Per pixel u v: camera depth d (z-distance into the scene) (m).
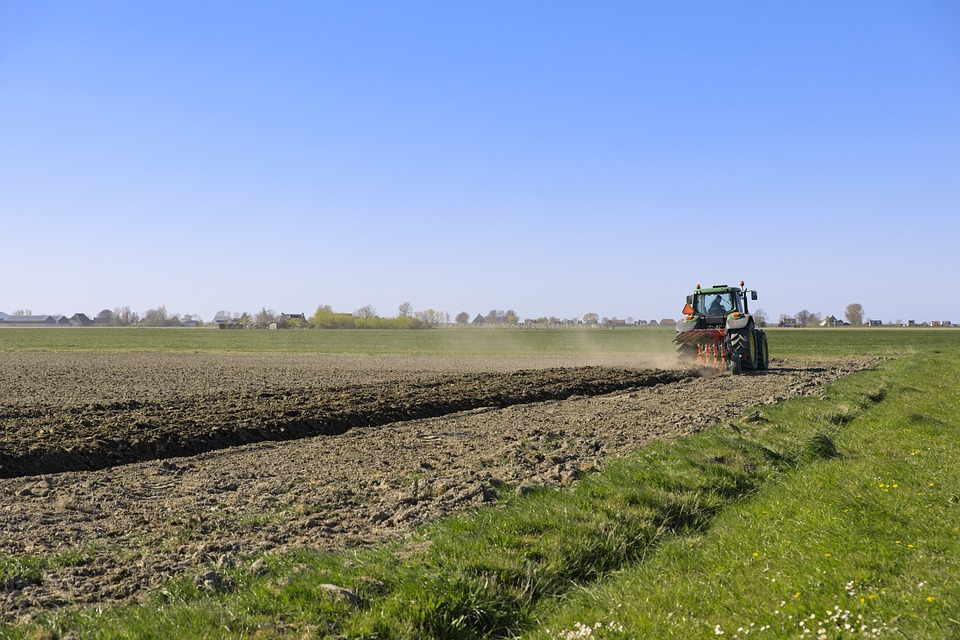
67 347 57.00
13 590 5.87
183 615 5.11
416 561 6.03
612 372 25.95
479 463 10.49
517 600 5.62
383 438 13.16
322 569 5.95
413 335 95.50
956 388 19.38
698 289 27.94
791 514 7.32
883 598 4.99
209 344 64.56
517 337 86.94
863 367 29.72
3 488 9.42
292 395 18.98
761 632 4.63
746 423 13.25
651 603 5.25
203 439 12.89
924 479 8.53
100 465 11.34
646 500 7.77
